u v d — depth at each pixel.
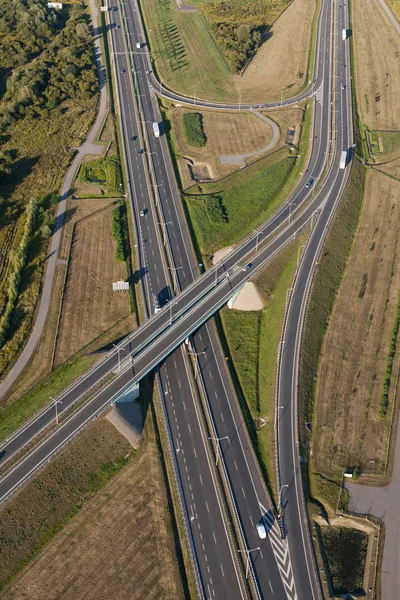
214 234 189.12
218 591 110.56
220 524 120.38
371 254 184.00
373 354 154.75
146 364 145.50
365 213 199.50
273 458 130.75
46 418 136.62
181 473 128.75
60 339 156.62
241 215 196.38
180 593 110.69
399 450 135.00
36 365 150.50
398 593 112.69
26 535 119.25
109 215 197.00
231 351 156.50
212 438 135.25
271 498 124.50
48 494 125.00
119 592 111.19
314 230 186.88
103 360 148.12
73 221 193.50
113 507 123.81
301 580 112.31
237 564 114.19
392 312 165.62
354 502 125.94
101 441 133.62
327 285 171.00
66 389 142.38
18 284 168.38
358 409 142.25
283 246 181.38
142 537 119.19
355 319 163.50
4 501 122.88
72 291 169.62
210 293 165.38
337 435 137.00
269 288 170.12
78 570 114.38
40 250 181.50
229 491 125.12
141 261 179.50
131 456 132.88
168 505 123.81
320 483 128.25
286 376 145.38
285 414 138.12
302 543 117.62
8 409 141.38
